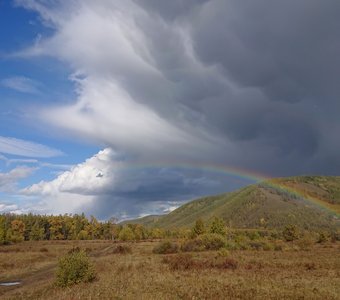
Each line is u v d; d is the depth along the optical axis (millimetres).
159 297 19219
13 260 58812
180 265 38250
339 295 20828
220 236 77938
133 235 145000
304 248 75375
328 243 106938
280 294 20875
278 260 47188
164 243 73000
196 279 27547
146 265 40344
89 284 25625
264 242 82938
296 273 32344
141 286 23609
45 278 36625
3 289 31016
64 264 27562
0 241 121375
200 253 62625
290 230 115000
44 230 181500
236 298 19719
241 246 77438
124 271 34594
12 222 162750
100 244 122688
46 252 81562
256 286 23703
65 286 26516
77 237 182625
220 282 25703
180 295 20234
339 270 34594
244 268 37312
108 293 20672
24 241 153125
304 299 19688
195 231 96688
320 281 26797
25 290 28188
